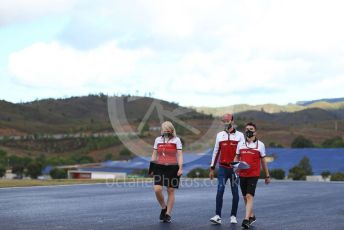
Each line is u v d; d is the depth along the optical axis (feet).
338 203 40.01
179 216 31.45
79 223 27.58
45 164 237.04
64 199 40.75
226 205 38.09
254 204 39.17
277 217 31.50
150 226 27.02
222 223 28.81
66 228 25.76
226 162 29.32
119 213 32.17
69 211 32.86
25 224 26.94
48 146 402.52
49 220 28.60
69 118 567.59
